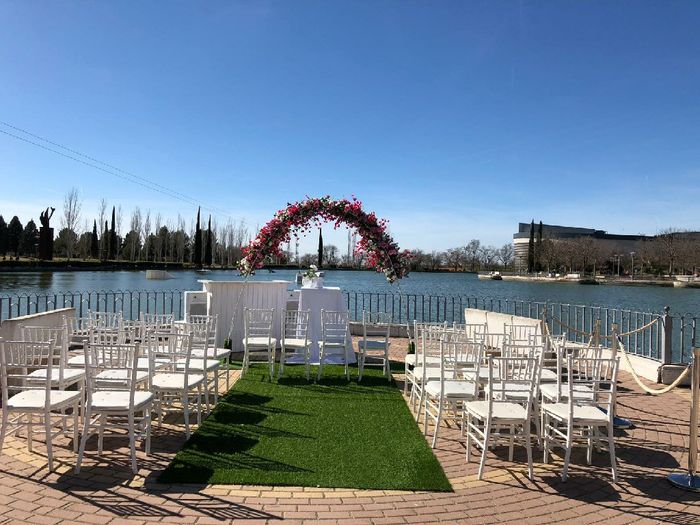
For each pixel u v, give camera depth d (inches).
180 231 2854.3
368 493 151.3
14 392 229.1
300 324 353.1
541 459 187.5
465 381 219.6
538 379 192.1
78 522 129.5
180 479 156.8
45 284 1240.2
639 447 200.8
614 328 254.2
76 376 199.3
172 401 241.3
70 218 2265.0
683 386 311.1
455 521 135.7
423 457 181.2
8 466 165.8
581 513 142.8
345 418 227.5
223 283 396.8
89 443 189.3
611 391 172.4
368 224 367.2
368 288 1310.3
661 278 2484.0
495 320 402.3
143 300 978.1
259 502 143.2
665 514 143.3
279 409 240.2
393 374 329.1
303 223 372.2
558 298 1395.2
